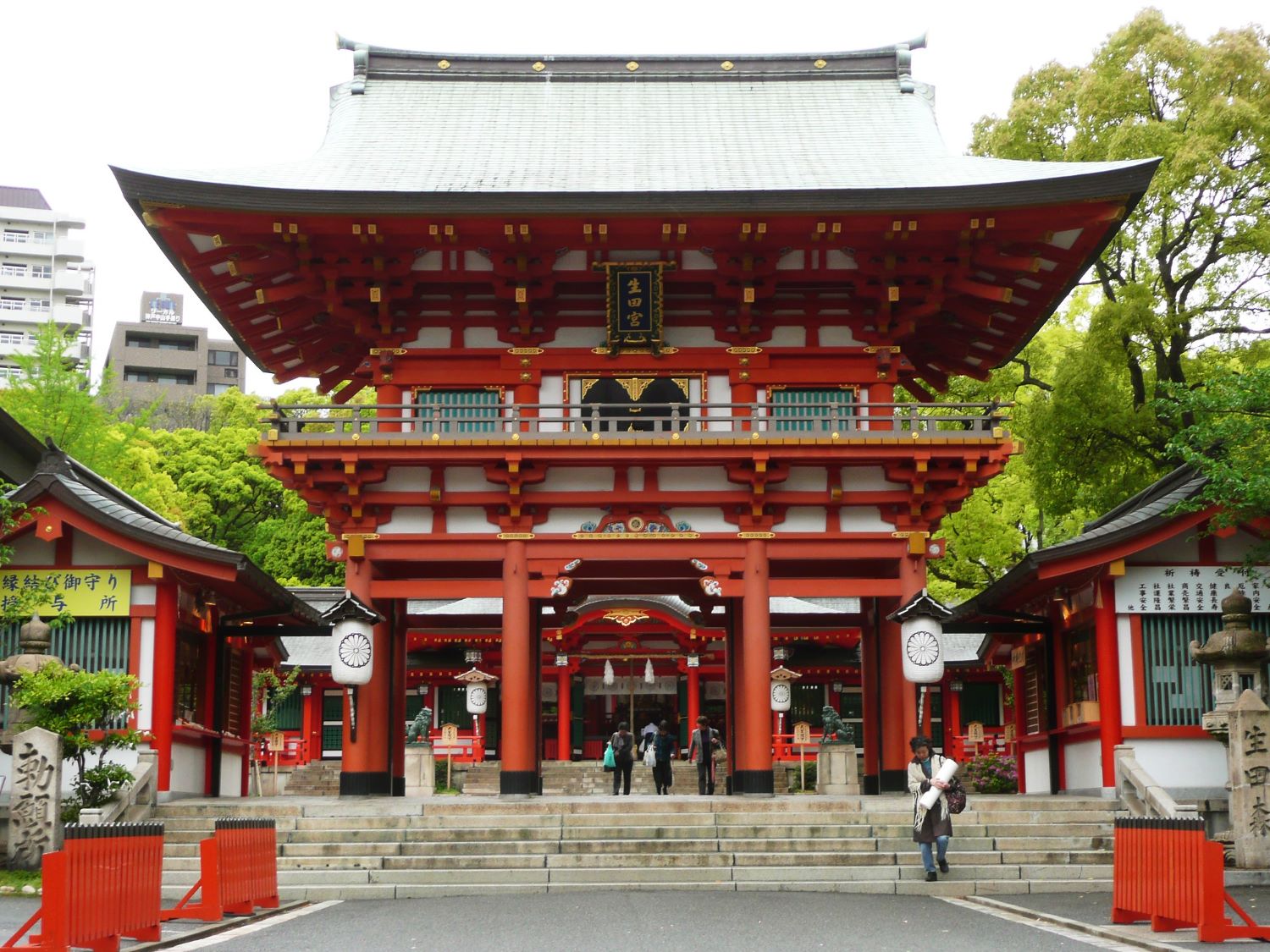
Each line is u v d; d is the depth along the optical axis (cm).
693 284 2881
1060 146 4259
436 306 2897
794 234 2669
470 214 2594
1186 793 2462
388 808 2364
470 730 5912
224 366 12388
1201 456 2403
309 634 3094
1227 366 3903
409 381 2869
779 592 2705
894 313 2889
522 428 2850
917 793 2070
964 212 2597
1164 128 3794
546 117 3228
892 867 2081
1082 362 3828
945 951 1401
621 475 2702
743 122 3209
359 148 3042
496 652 5825
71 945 1323
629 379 2881
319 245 2714
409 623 3347
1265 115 3800
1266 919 1620
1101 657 2531
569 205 2586
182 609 2661
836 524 2725
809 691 5875
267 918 1733
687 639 5519
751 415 2666
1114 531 2472
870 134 3144
